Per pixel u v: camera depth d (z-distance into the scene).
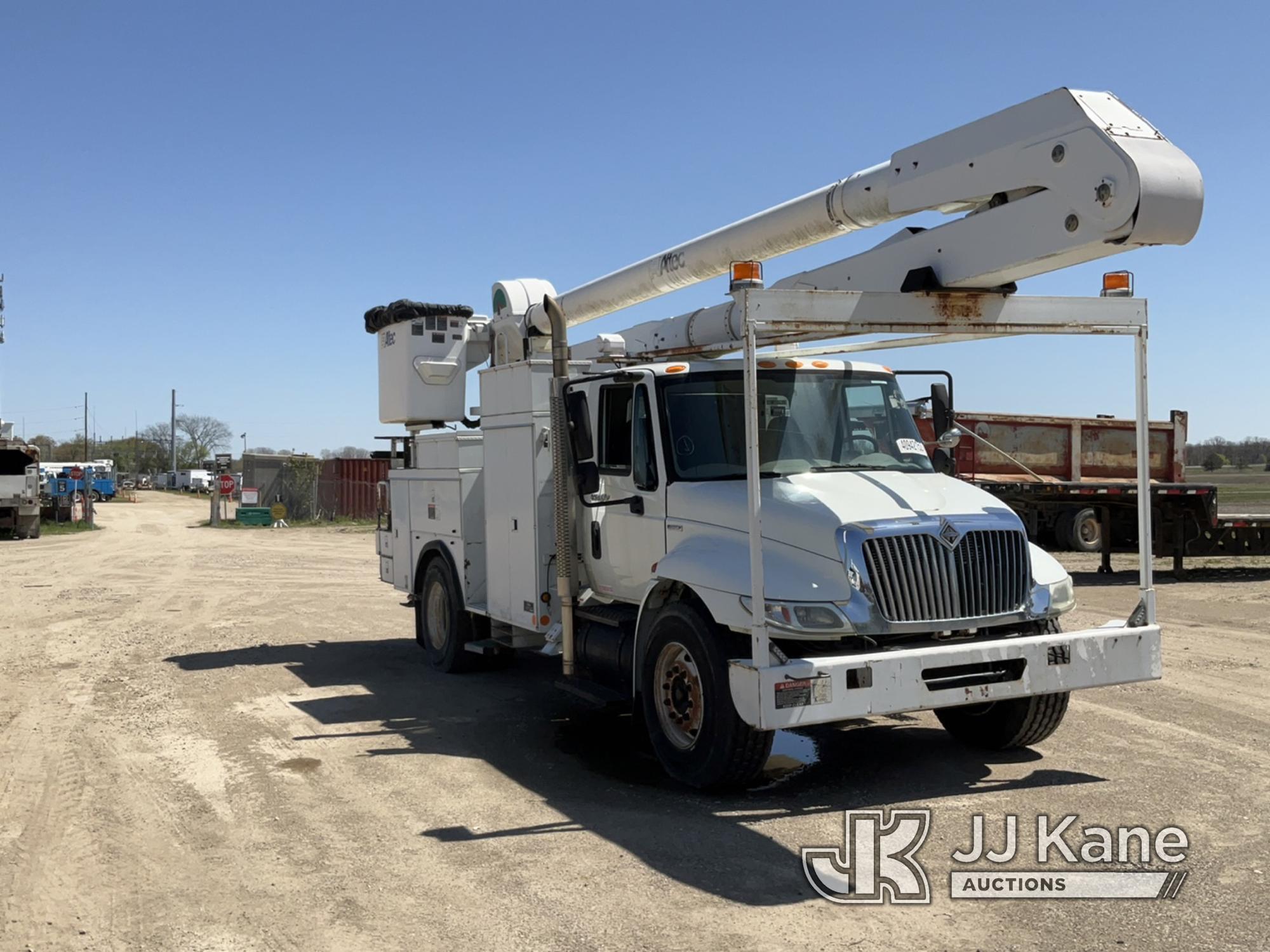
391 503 11.16
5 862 4.93
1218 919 4.21
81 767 6.49
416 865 4.85
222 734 7.37
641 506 6.81
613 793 6.02
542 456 7.76
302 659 10.41
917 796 5.89
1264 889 4.51
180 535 32.69
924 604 5.64
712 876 4.70
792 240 7.32
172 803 5.79
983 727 6.89
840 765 6.55
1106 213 4.88
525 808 5.71
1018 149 5.34
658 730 6.30
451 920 4.24
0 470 31.44
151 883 4.66
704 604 5.98
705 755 5.81
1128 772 6.30
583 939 4.06
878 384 7.14
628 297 9.27
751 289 5.29
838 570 5.54
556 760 6.71
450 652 9.49
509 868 4.81
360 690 8.91
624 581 7.04
